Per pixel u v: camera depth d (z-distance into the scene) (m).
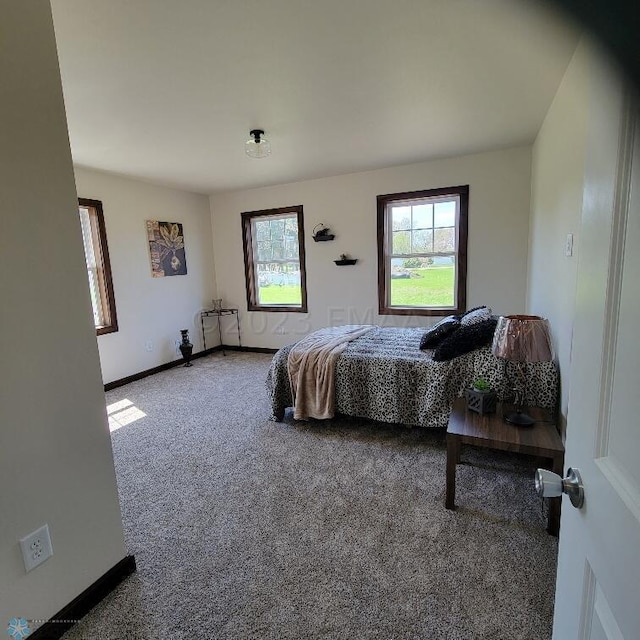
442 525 1.79
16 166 1.16
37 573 1.25
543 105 2.71
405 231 4.60
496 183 4.01
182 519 1.92
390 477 2.23
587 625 0.68
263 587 1.49
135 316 4.54
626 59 0.49
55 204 1.28
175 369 4.93
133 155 3.58
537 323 1.79
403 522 1.83
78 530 1.38
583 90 1.83
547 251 2.84
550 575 1.49
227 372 4.71
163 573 1.57
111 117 2.69
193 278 5.41
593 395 0.66
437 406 2.58
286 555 1.65
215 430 3.00
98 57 1.93
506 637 1.25
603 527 0.61
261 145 3.14
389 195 4.51
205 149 3.48
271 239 5.46
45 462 1.27
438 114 2.85
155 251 4.80
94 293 4.15
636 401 0.51
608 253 0.61
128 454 2.63
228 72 2.13
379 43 1.88
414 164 4.33
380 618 1.34
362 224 4.73
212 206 5.69
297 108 2.66
